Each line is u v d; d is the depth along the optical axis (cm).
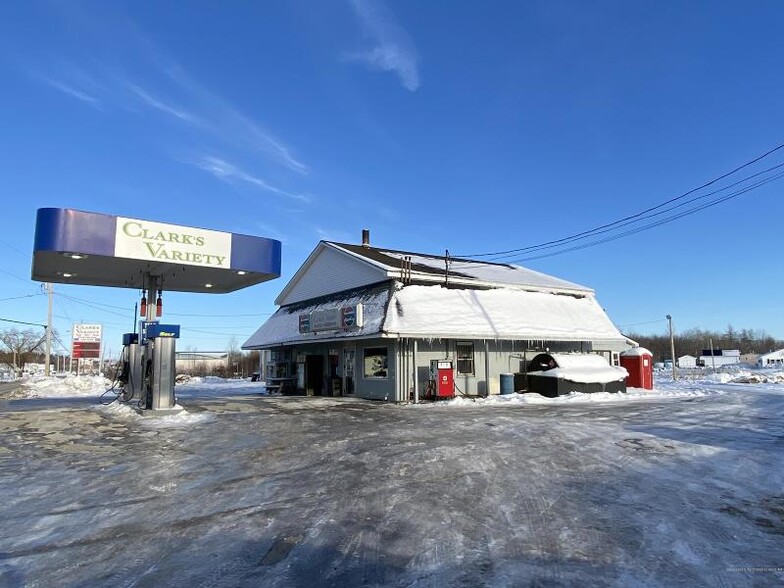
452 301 2252
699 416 1521
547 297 2633
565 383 2214
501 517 612
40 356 9819
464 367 2264
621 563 485
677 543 534
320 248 2789
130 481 793
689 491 724
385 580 452
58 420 1445
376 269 2297
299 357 2686
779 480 784
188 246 1650
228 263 1717
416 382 2016
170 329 1575
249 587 441
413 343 2130
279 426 1327
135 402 1827
